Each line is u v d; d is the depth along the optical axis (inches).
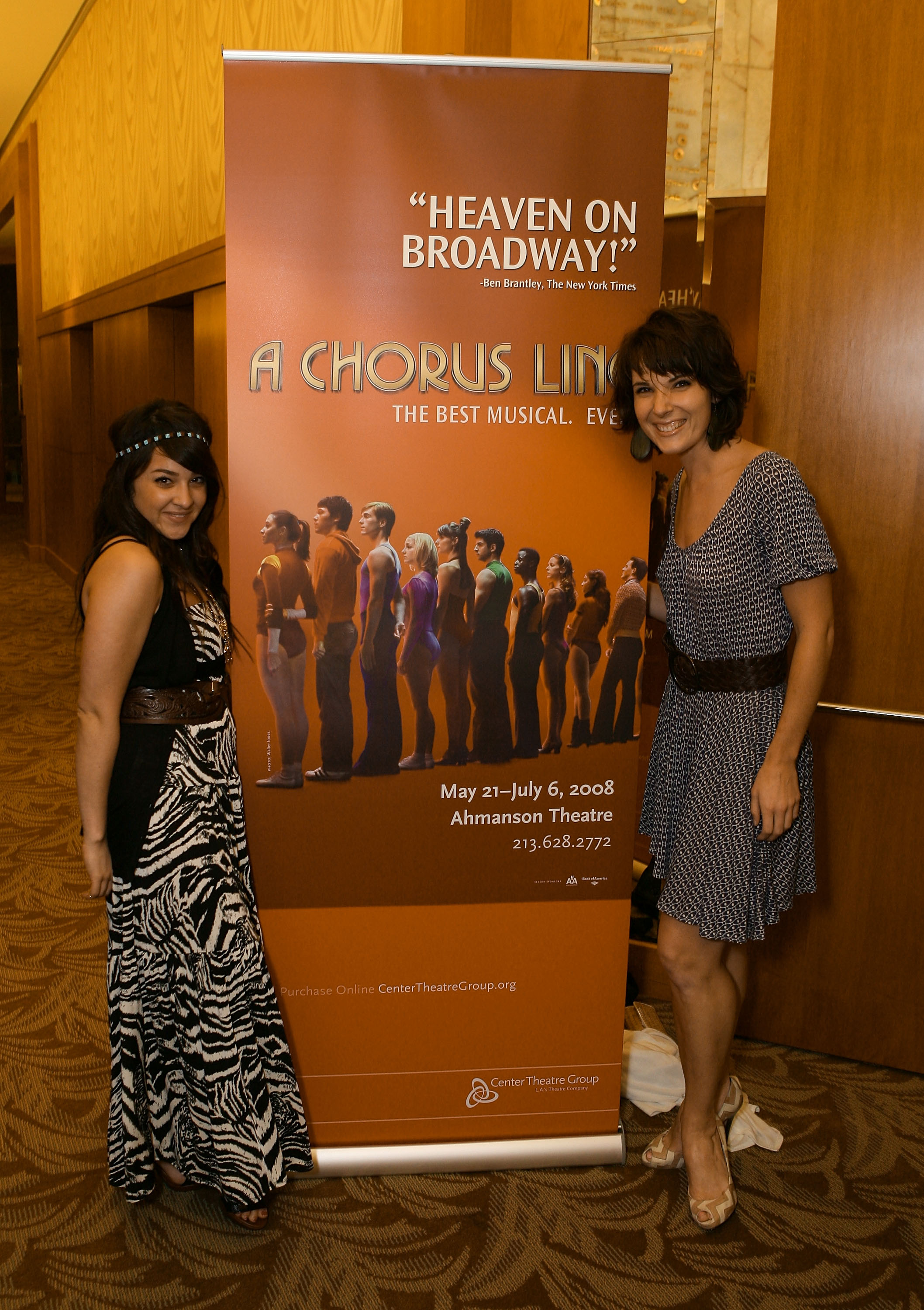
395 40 141.2
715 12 116.1
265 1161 88.3
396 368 85.8
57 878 159.8
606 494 89.1
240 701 89.2
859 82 104.6
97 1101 107.7
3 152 484.7
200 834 85.4
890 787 113.0
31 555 479.2
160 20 229.8
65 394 391.5
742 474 84.9
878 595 111.0
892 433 108.1
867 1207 95.0
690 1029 92.2
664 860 95.0
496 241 84.9
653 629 126.2
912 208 104.0
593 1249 89.0
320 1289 84.1
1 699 259.0
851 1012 118.3
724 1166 94.1
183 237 225.8
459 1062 97.1
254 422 85.6
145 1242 89.0
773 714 87.8
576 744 92.4
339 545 87.7
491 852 93.3
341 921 93.2
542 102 83.4
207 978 85.4
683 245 120.3
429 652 89.7
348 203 83.4
